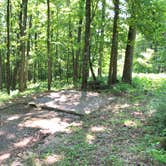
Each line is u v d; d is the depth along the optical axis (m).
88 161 7.52
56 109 12.55
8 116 11.97
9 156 8.29
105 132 9.54
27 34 21.66
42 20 23.59
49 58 19.00
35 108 13.11
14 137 9.64
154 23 17.27
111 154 7.78
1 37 24.59
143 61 34.25
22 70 20.34
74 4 21.95
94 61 23.83
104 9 20.17
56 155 8.08
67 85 23.47
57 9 22.70
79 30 22.81
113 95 15.23
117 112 11.90
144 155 7.53
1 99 15.70
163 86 16.48
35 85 26.16
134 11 17.28
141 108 12.23
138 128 9.66
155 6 17.09
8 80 19.92
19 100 14.98
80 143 8.70
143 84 18.47
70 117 11.69
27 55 25.02
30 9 23.20
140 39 33.16
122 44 19.30
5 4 23.38
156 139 8.31
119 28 17.97
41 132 9.92
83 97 14.58
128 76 18.27
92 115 11.73
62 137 9.39
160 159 7.09
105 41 20.66
